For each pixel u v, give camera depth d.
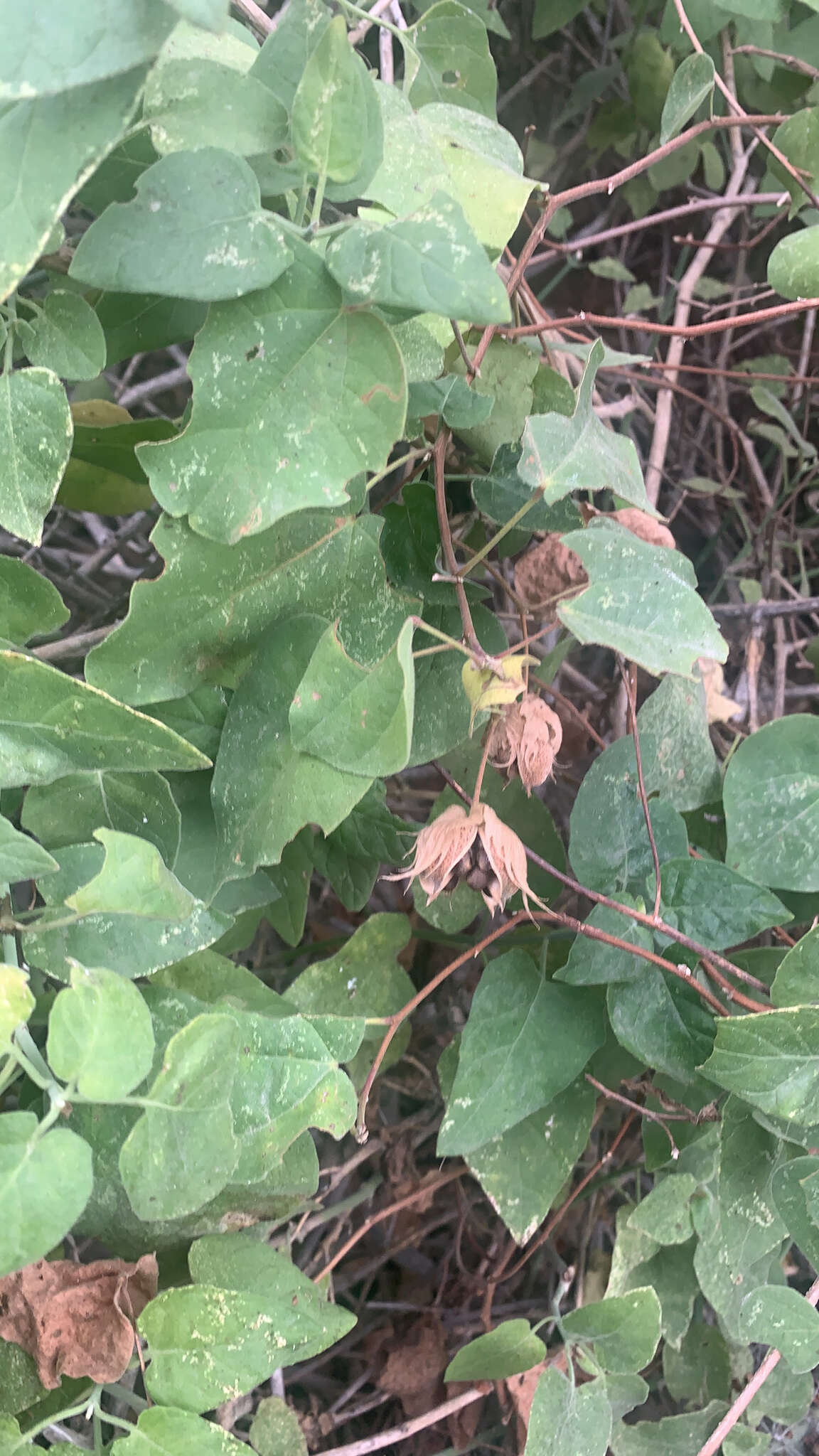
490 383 0.47
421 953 0.64
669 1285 0.55
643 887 0.49
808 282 0.46
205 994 0.45
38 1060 0.38
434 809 0.51
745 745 0.50
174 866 0.44
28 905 0.54
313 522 0.42
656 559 0.42
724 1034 0.43
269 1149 0.40
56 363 0.40
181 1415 0.39
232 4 0.46
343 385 0.37
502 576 0.51
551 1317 0.51
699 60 0.47
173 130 0.37
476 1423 0.61
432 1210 0.66
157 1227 0.43
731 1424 0.47
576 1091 0.51
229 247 0.36
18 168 0.33
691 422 0.83
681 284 0.71
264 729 0.42
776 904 0.47
